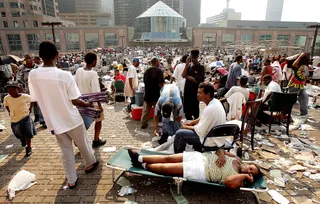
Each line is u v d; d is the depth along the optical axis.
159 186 3.28
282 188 3.26
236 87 5.04
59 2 134.62
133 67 6.79
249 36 67.62
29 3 79.81
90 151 3.51
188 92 5.54
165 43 75.44
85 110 3.28
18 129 4.07
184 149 3.53
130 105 7.13
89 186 3.26
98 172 3.62
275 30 65.12
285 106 5.09
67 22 94.88
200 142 3.41
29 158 4.10
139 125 5.89
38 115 6.05
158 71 5.19
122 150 3.80
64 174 3.57
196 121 4.04
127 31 72.38
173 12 80.50
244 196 3.08
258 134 5.25
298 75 6.38
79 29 65.75
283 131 5.46
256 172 3.00
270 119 5.25
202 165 2.99
